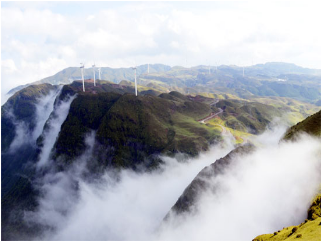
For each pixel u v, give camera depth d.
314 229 53.91
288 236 58.06
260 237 65.69
